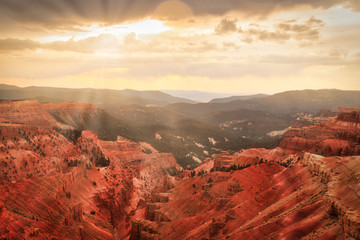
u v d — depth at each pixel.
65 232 105.62
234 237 75.81
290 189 93.69
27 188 113.00
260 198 97.38
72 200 138.50
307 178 91.44
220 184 129.38
